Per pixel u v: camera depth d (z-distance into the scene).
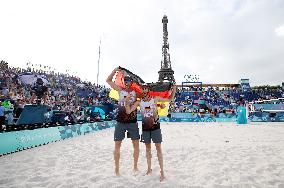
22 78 18.70
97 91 30.91
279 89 46.28
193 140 9.91
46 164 5.50
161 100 4.66
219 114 29.44
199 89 45.31
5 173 4.71
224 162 5.64
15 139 7.38
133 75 4.82
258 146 8.10
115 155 4.59
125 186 3.87
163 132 13.81
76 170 4.91
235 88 47.47
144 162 5.67
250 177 4.38
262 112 27.95
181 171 4.82
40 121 11.08
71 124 11.99
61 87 25.45
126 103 4.62
